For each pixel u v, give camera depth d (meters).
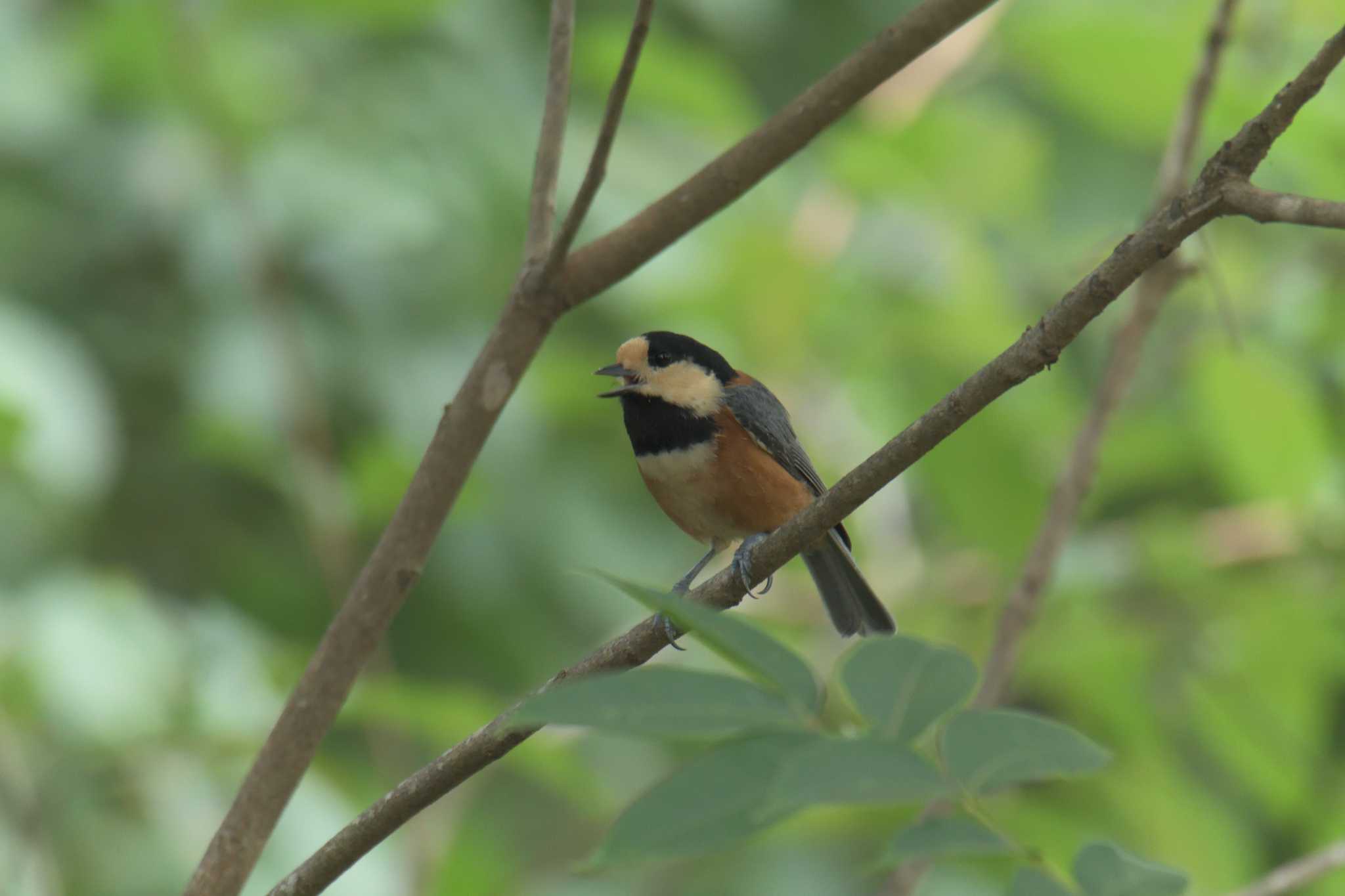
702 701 3.14
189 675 9.51
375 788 10.47
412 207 12.85
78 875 9.51
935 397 11.42
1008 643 8.23
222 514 13.90
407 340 13.58
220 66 10.54
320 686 5.56
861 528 11.86
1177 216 4.55
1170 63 9.73
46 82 13.13
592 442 14.16
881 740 3.13
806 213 11.91
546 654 13.69
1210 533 10.46
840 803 2.96
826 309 11.95
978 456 10.47
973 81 11.98
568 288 5.64
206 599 13.20
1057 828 7.68
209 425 11.52
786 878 11.66
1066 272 13.03
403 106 13.29
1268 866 11.02
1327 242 11.73
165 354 12.95
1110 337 13.17
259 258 11.31
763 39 15.46
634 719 3.08
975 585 11.10
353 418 13.34
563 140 6.00
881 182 11.48
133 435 13.46
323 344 13.12
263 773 5.50
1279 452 9.69
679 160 13.39
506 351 5.68
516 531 13.54
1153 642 9.95
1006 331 11.41
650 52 10.54
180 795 9.87
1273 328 11.55
